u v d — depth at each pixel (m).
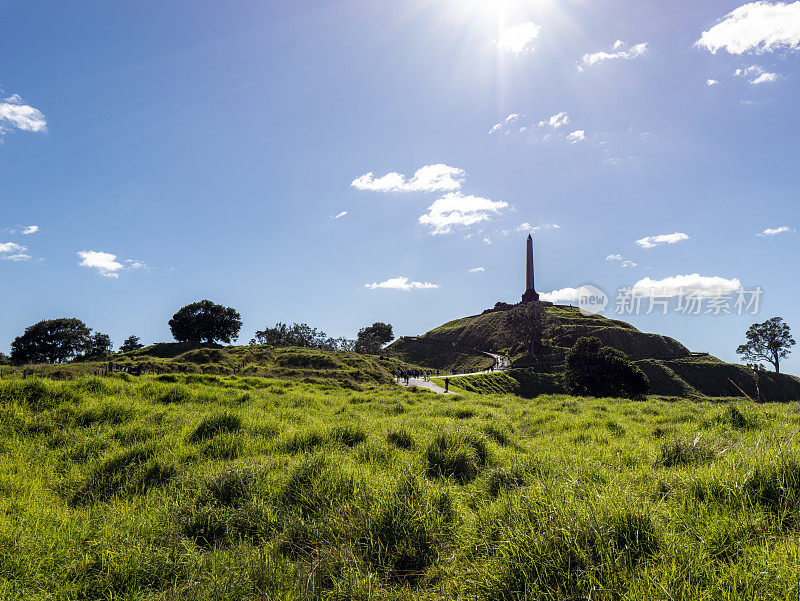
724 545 3.69
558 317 157.12
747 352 108.88
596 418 13.47
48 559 4.03
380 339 160.12
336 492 5.39
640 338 133.12
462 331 173.62
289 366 66.62
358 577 3.75
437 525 4.60
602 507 4.02
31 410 11.23
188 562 4.04
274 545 4.36
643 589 3.06
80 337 85.75
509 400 23.66
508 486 5.92
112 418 11.09
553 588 3.23
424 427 10.62
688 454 6.91
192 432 9.47
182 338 108.12
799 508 4.04
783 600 2.82
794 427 8.02
